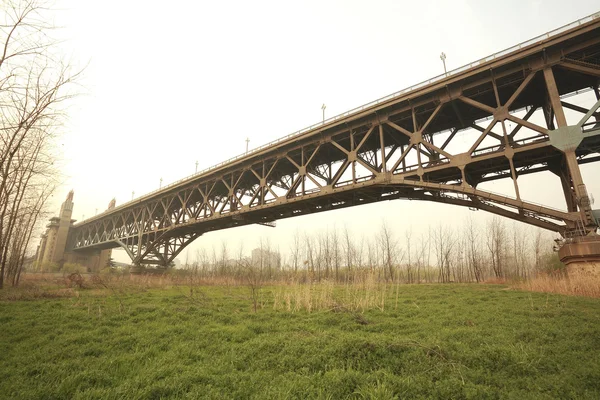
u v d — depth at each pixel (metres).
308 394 5.30
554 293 18.34
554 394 5.15
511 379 5.75
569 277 19.11
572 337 8.27
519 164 24.30
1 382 6.16
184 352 7.85
